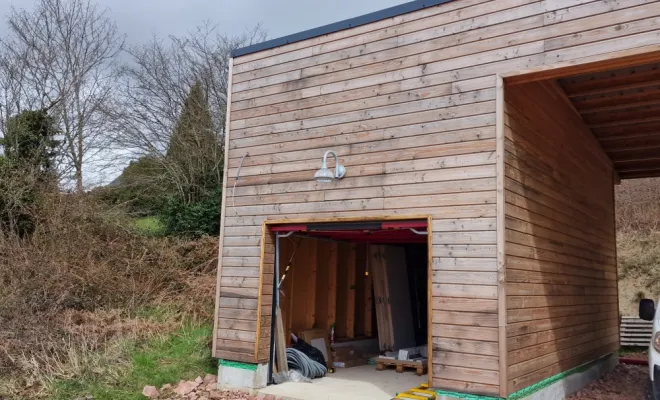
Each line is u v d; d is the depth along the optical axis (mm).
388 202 6305
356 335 10141
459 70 5984
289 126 7348
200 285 11242
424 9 6352
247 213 7574
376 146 6516
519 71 5566
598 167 9445
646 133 8938
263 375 7160
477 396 5348
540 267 6418
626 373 9258
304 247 9078
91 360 7551
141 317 9812
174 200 14172
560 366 6887
